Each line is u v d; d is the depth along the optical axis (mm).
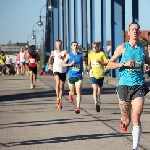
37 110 15922
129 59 8844
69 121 13305
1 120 13680
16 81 32688
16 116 14500
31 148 9664
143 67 8914
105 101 18750
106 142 10211
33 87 25750
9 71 48094
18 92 23547
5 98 20578
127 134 11125
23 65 45094
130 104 9039
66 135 11086
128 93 8852
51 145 9953
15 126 12531
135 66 8766
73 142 10242
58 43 16766
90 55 15766
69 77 15094
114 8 33625
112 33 33750
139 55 8859
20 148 9672
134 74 8820
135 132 8680
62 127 12250
